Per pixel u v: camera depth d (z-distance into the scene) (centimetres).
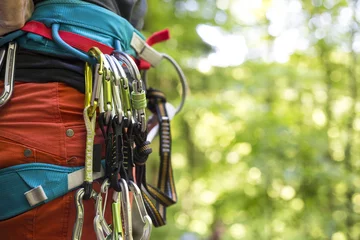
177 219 814
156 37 170
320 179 571
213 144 707
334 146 619
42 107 118
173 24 646
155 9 605
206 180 747
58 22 125
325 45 605
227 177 690
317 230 616
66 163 117
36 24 124
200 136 770
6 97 117
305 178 582
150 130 169
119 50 132
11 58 121
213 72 665
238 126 607
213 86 664
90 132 117
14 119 117
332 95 622
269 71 605
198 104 590
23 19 121
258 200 632
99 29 130
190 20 661
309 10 611
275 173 589
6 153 115
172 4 657
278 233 640
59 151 117
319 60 629
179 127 752
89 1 132
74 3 128
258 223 640
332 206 611
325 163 577
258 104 604
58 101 119
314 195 605
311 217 613
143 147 127
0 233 118
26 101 118
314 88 624
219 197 674
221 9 678
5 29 121
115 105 120
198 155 825
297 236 618
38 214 116
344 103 623
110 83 120
